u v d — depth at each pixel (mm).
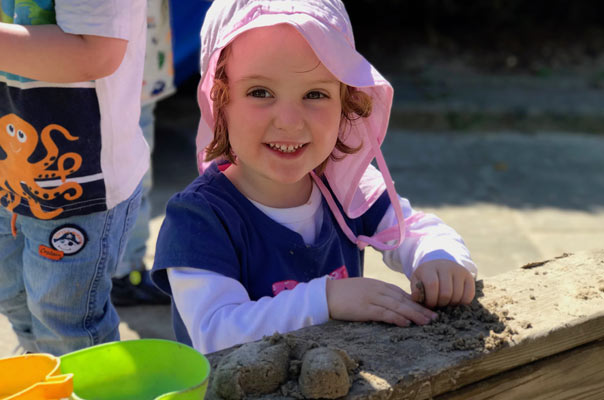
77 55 1508
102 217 1790
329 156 1701
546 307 1355
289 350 1096
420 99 6246
